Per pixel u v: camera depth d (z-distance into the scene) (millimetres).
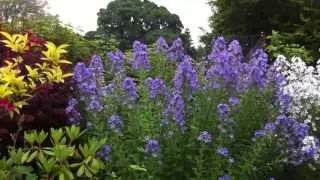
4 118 5625
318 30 17875
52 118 5965
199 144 5984
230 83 6410
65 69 6480
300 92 6895
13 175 4828
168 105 6117
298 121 6887
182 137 6012
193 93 6328
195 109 6234
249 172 5812
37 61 6262
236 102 6141
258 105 6422
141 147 6051
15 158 4863
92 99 6105
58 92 6195
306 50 15883
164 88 6301
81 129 6219
